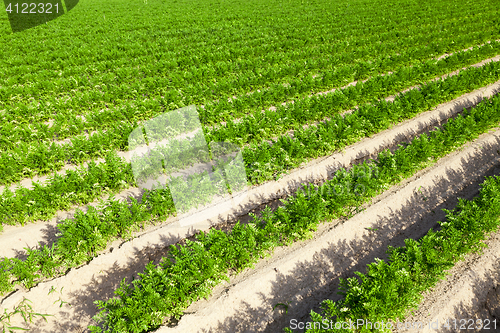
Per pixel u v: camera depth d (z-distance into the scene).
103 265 6.90
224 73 15.72
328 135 10.14
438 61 15.10
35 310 6.08
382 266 5.86
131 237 7.48
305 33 21.86
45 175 9.58
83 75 15.81
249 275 6.64
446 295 6.11
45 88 14.04
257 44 20.42
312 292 6.54
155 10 34.31
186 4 38.09
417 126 11.70
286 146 9.69
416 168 9.28
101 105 13.12
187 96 13.02
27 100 13.42
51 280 6.48
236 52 18.17
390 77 13.62
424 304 5.96
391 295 5.39
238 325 5.90
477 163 10.04
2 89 13.26
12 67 16.78
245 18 28.75
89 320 6.03
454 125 10.42
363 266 7.09
